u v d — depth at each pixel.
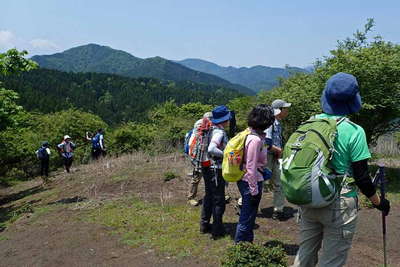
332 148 2.77
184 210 6.58
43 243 5.68
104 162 13.75
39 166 21.89
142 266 4.55
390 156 11.46
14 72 10.40
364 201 6.39
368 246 4.84
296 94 7.98
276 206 5.85
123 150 21.17
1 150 18.69
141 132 22.20
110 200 7.65
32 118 27.91
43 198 9.80
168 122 19.64
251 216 4.24
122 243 5.30
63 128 28.27
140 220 6.16
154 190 8.23
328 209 2.91
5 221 7.77
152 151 16.00
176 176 9.15
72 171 14.32
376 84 7.11
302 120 8.01
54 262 4.95
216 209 5.11
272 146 5.41
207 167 5.05
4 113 11.09
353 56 7.18
